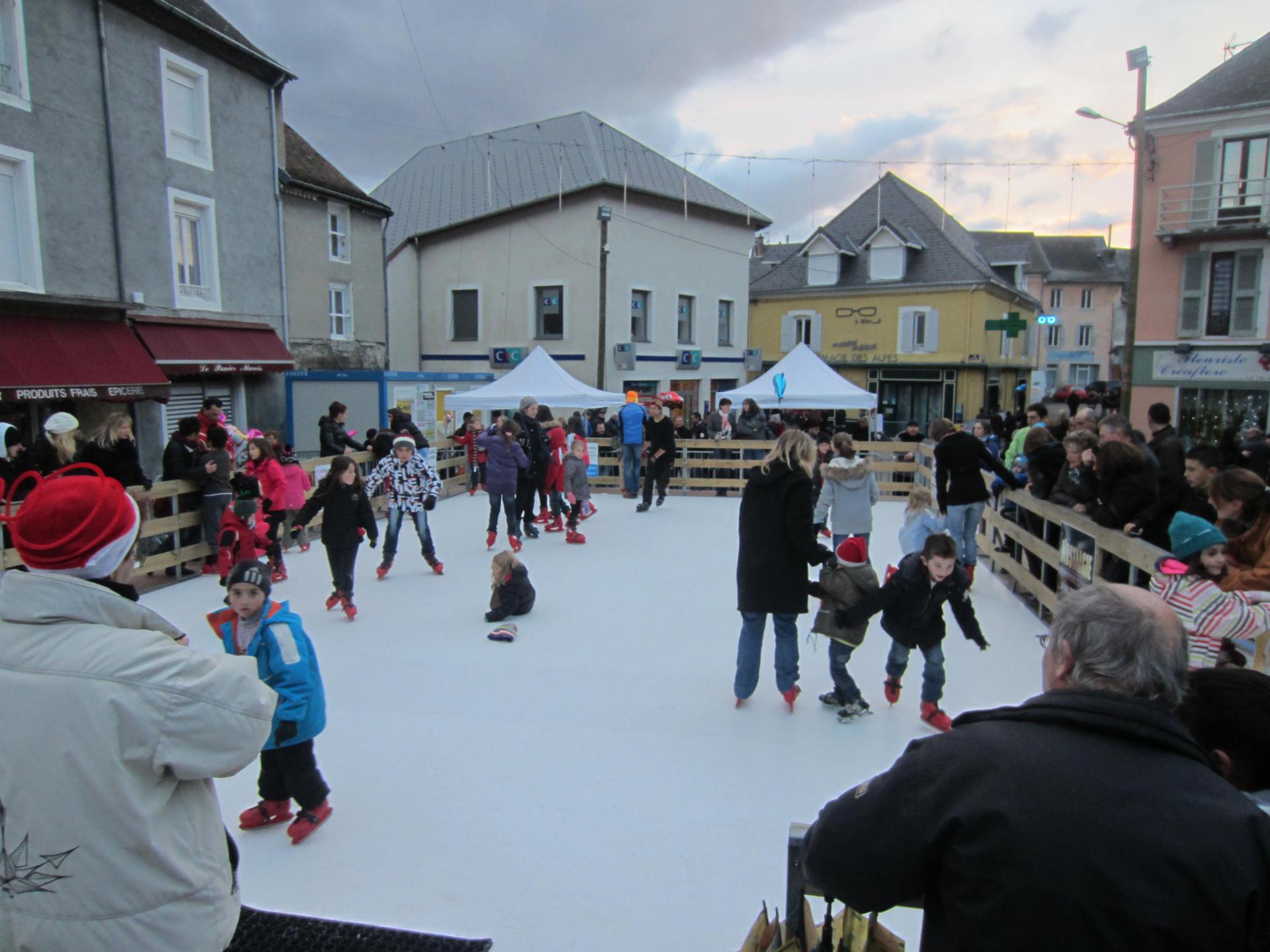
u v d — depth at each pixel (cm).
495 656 615
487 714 512
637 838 375
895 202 3459
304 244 1941
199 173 1535
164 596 789
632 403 1422
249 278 1666
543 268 2384
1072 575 634
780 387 1550
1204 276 2147
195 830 171
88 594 164
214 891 174
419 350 2605
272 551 838
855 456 794
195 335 1493
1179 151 2130
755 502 499
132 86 1385
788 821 389
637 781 427
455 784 426
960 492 798
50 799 156
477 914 324
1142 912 123
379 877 348
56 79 1256
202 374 1521
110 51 1341
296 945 265
